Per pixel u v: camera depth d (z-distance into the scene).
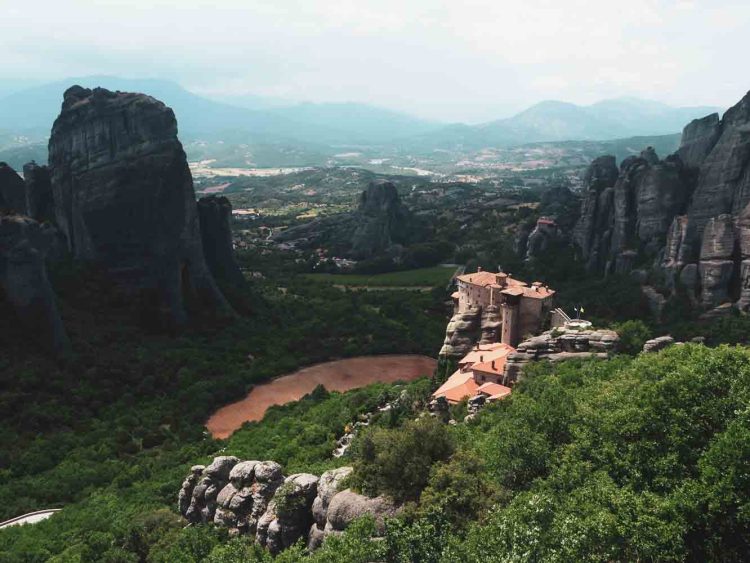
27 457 113.69
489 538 44.97
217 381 157.12
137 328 167.25
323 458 99.56
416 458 61.72
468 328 146.62
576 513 45.88
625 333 127.50
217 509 75.81
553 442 61.22
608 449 53.56
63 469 111.00
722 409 52.66
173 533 76.25
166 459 116.81
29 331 138.00
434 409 106.12
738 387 53.84
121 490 102.38
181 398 147.88
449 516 53.88
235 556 59.97
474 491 55.75
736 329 143.62
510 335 136.88
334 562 49.72
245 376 164.88
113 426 130.50
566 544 41.84
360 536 51.75
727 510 46.50
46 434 123.44
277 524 67.62
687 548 45.91
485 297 149.00
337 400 138.50
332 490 65.69
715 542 46.66
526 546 42.34
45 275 142.12
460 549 46.28
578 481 52.03
